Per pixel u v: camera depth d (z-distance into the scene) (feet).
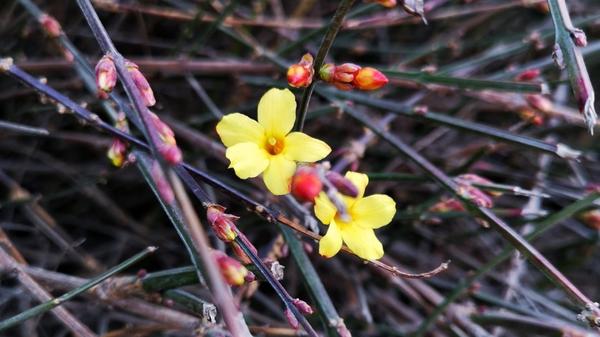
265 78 0.90
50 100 0.64
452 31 1.10
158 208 0.94
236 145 0.55
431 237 0.94
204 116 0.91
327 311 0.64
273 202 0.74
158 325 0.69
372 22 0.90
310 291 0.65
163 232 0.95
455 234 0.94
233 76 0.91
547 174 0.97
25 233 0.92
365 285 0.94
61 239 0.82
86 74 0.77
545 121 0.98
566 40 0.56
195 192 0.56
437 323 0.81
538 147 0.69
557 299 0.93
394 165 0.96
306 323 0.53
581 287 1.06
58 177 0.93
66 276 0.68
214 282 0.44
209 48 1.03
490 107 1.00
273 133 0.56
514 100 0.82
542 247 0.98
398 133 1.03
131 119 0.63
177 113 0.98
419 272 0.98
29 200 0.78
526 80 0.78
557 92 0.99
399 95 1.02
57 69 0.85
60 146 0.94
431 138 0.98
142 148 0.61
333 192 0.50
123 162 0.61
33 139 0.91
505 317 0.76
